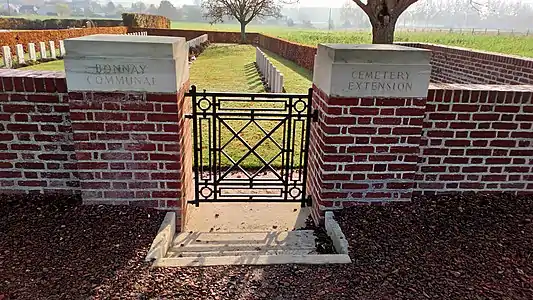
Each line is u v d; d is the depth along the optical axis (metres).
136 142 3.27
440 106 3.49
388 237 3.18
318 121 3.66
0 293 2.45
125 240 3.05
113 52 3.01
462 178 3.77
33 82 3.21
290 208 4.14
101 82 3.08
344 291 2.62
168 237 3.22
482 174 3.76
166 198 3.46
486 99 3.49
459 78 8.43
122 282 2.62
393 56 3.18
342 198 3.57
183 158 3.50
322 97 3.49
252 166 5.10
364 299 2.54
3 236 2.99
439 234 3.21
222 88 11.59
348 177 3.51
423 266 2.85
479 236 3.18
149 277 2.69
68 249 2.89
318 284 2.70
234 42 36.06
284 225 3.81
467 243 3.09
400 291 2.62
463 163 3.71
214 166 3.84
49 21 41.06
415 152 3.47
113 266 2.76
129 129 3.23
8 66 13.86
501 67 6.77
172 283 2.65
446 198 3.74
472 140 3.62
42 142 3.40
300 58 17.48
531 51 20.80
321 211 3.61
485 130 3.59
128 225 3.24
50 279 2.59
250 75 14.46
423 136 3.59
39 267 2.69
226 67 16.77
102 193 3.41
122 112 3.18
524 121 3.57
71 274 2.65
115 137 3.24
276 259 2.95
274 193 4.42
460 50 8.34
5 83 3.20
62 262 2.76
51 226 3.15
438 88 3.49
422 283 2.68
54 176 3.52
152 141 3.28
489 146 3.65
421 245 3.07
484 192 3.83
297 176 4.88
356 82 3.22
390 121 3.35
